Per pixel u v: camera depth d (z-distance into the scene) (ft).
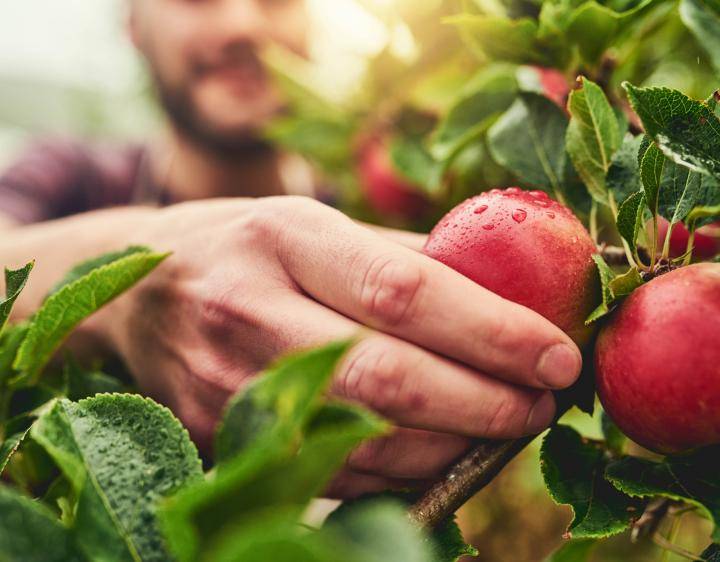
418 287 1.13
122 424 0.95
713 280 1.08
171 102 3.92
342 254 1.21
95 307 1.28
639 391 1.09
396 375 1.13
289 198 1.36
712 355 1.05
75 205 4.24
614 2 1.44
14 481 1.30
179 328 1.41
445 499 1.12
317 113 2.80
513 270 1.16
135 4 3.93
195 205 1.61
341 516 1.11
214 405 1.37
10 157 4.16
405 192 2.45
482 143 1.90
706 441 1.08
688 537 1.90
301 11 3.85
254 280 1.30
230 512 0.76
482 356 1.13
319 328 1.21
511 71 1.67
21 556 0.86
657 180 1.15
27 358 1.29
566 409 1.21
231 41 3.69
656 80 1.68
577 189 1.39
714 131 1.10
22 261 1.87
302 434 0.84
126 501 0.91
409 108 2.51
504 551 2.34
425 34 2.30
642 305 1.10
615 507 1.11
